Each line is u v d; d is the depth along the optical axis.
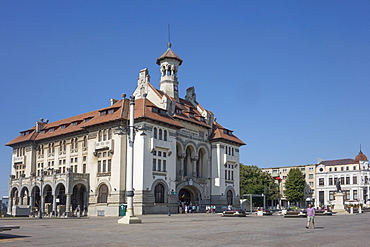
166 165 71.44
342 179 140.38
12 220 46.62
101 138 72.06
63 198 78.12
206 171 83.94
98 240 21.45
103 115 74.00
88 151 73.75
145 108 70.12
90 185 72.06
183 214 68.00
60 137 83.12
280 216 61.25
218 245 19.23
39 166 87.62
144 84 81.88
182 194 81.06
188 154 81.56
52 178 73.38
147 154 67.38
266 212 66.31
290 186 131.62
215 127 88.50
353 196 136.88
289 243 20.16
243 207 101.31
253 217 56.00
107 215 67.44
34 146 89.19
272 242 20.62
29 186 80.50
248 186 114.88
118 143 68.69
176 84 87.19
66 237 23.06
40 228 30.91
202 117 85.00
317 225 35.53
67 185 69.44
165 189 70.56
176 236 24.00
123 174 67.94
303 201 147.25
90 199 71.31
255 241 21.12
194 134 81.69
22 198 83.75
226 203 84.44
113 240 21.50
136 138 68.00
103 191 70.06
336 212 71.12
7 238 22.17
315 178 146.62
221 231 28.02
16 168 93.19
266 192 116.25
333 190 141.62
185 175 80.69
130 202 38.97
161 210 68.75
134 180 66.94
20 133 96.06
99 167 71.50
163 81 86.25
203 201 81.50
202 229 30.03
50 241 20.73
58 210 70.38
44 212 72.81
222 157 85.62
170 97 82.88
